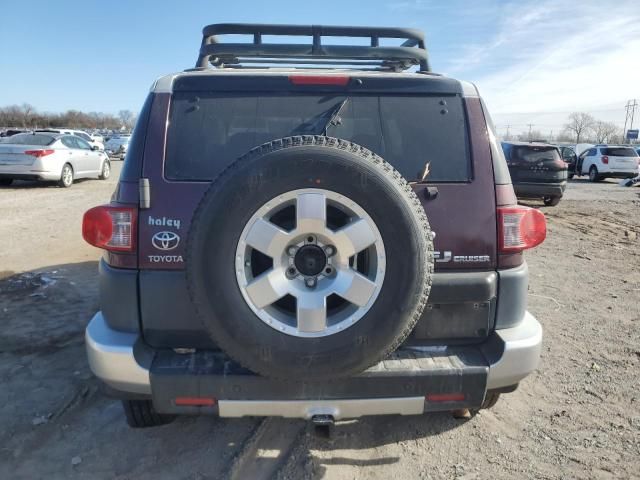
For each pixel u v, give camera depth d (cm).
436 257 245
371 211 212
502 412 335
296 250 217
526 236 252
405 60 373
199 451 290
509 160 1394
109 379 235
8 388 355
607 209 1413
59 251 737
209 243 210
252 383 228
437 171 254
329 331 214
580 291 608
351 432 309
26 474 269
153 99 252
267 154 212
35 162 1392
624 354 426
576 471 277
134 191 240
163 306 239
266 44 341
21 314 491
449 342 251
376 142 259
